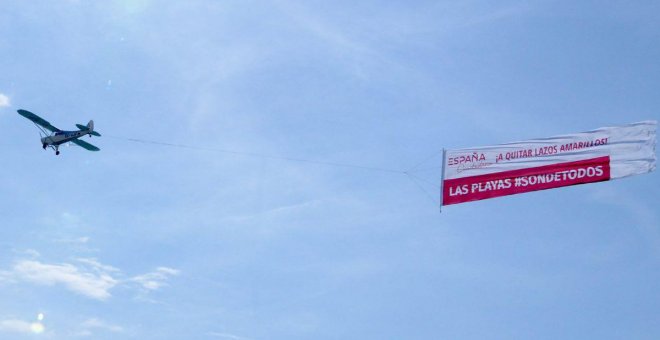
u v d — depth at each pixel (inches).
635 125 1646.2
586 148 1660.9
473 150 1739.7
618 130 1652.3
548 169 1673.2
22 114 2837.1
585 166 1647.4
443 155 1758.1
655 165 1605.6
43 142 2945.4
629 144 1636.3
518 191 1676.9
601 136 1660.9
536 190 1664.6
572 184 1644.9
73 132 2940.5
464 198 1712.6
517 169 1692.9
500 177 1699.1
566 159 1665.8
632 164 1619.1
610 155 1638.8
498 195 1688.0
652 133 1631.4
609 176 1622.8
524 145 1707.7
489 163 1717.5
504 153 1713.8
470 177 1722.4
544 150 1690.5
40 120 2881.4
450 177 1738.4
